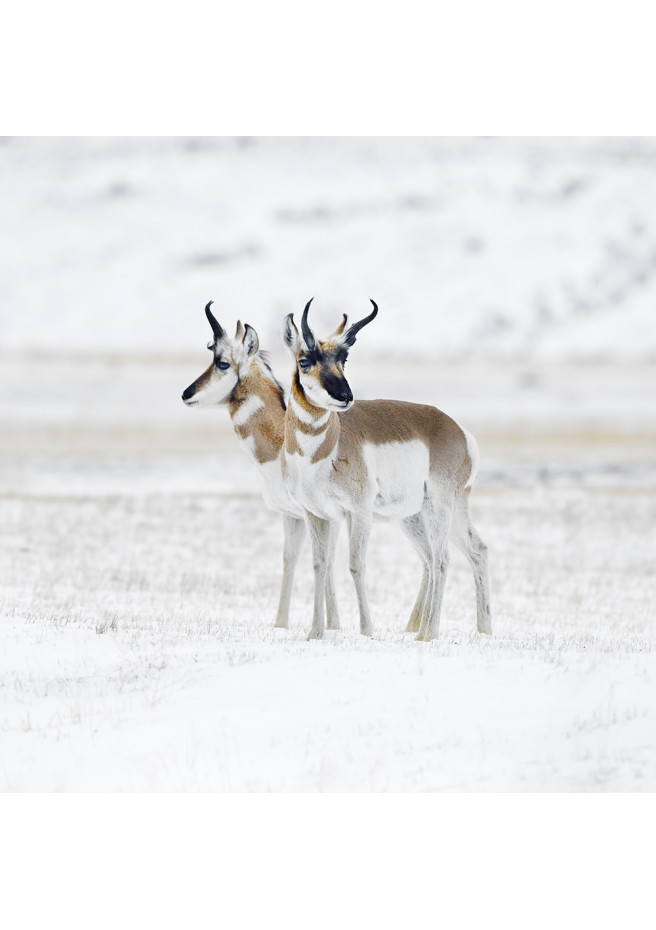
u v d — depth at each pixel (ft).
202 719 120.67
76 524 344.49
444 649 150.61
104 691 130.93
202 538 321.11
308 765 108.37
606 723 117.50
